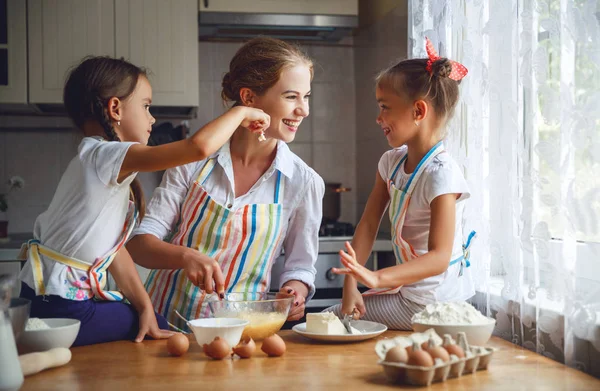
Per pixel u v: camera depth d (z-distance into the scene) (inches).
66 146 125.1
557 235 54.2
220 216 62.9
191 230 63.8
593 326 50.0
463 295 60.7
